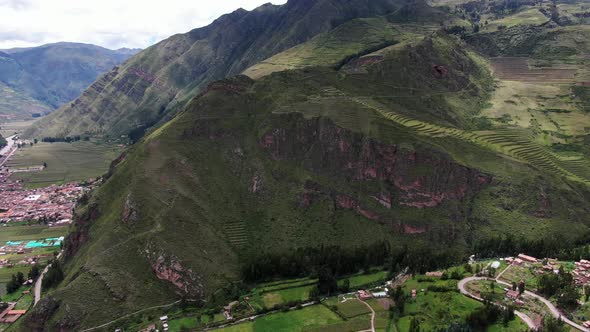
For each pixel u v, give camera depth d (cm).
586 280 15412
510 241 18638
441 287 15725
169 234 18400
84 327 15575
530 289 15262
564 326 13012
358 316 15138
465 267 16962
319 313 15662
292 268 18162
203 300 16800
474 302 14662
